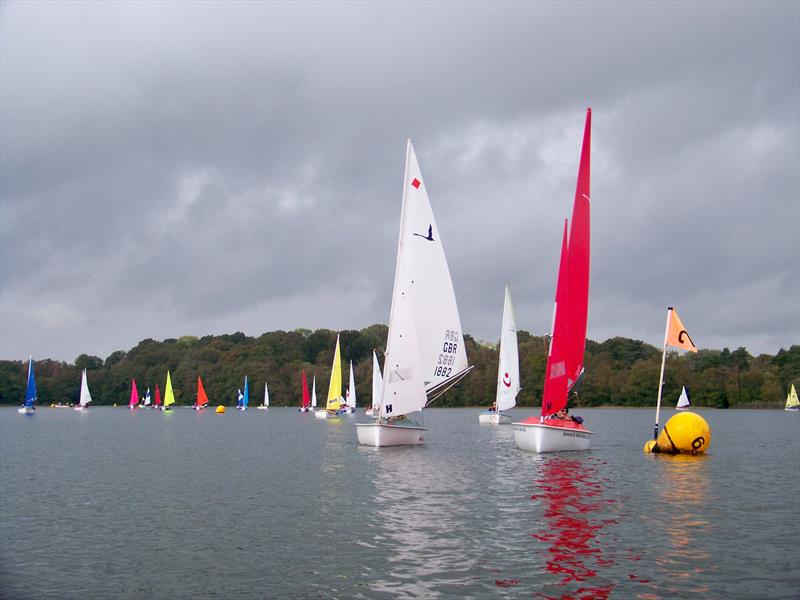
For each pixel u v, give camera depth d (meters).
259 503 22.27
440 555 15.16
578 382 37.38
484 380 140.25
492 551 15.47
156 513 20.75
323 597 12.50
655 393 131.38
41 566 14.87
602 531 17.48
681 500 22.17
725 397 132.62
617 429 67.56
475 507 20.88
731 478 27.89
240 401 159.75
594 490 24.25
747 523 18.56
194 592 12.96
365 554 15.34
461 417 107.81
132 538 17.36
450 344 42.03
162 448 46.97
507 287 75.06
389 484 26.03
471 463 32.91
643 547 15.84
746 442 51.44
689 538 16.75
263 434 63.75
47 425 87.31
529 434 36.84
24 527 18.86
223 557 15.32
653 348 147.38
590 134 35.66
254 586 13.22
